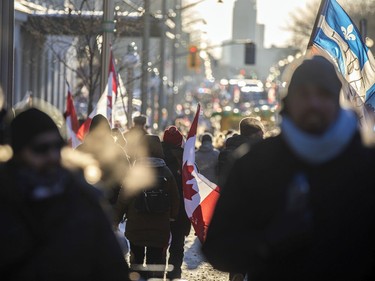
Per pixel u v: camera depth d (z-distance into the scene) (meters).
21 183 7.34
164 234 17.11
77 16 44.06
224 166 20.41
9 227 7.24
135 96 52.62
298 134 7.14
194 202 17.94
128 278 7.57
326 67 7.20
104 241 7.46
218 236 7.31
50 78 67.12
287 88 7.29
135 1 59.12
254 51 83.19
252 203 7.31
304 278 7.13
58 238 7.29
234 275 17.12
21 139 7.40
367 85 17.92
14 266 7.24
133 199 16.94
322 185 7.16
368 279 7.30
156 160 17.09
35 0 61.28
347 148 7.23
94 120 16.83
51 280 7.25
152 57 78.31
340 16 18.00
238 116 81.38
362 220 7.20
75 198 7.41
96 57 46.59
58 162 7.48
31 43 59.81
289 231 6.94
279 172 7.23
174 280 17.05
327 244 7.14
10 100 24.20
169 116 90.44
